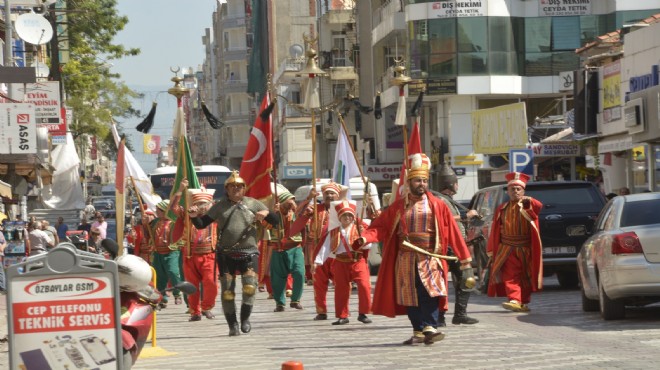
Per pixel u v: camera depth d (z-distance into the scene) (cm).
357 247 1652
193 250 2331
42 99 4731
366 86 8900
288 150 10638
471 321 1966
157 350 1673
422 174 1650
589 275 2095
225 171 4678
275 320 2269
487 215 2867
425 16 6931
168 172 4697
